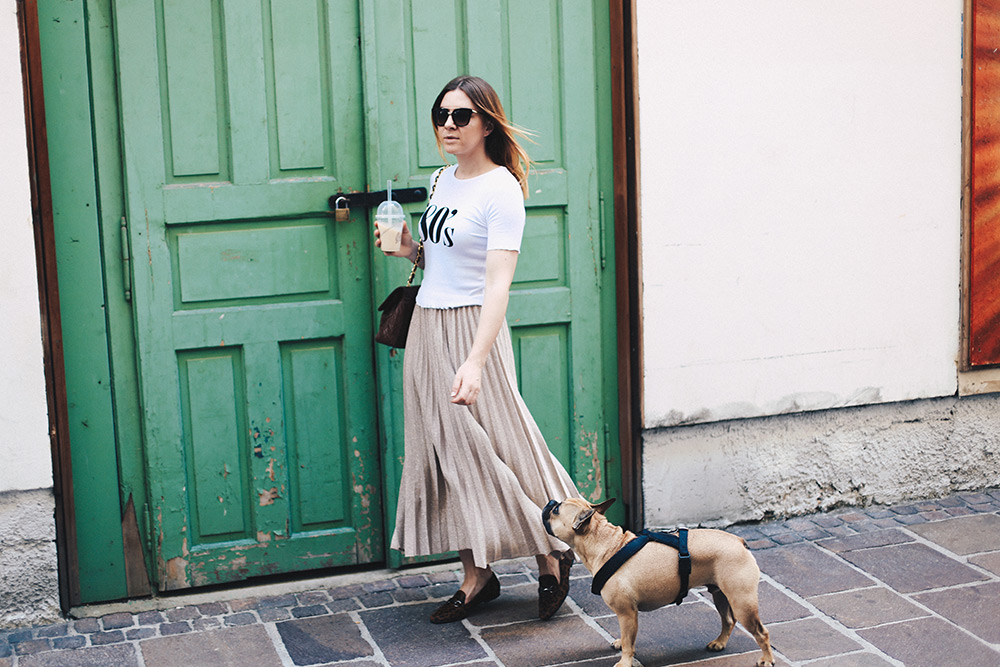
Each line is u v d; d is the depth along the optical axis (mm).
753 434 4016
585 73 3729
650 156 3721
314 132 3498
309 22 3443
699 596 3443
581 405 3871
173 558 3516
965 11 4016
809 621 3221
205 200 3408
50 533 3275
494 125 3080
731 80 3783
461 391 2947
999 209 4168
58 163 3240
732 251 3873
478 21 3598
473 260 3102
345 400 3625
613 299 3863
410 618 3322
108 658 3066
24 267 3143
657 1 3652
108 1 3256
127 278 3355
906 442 4234
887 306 4109
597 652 3057
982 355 4246
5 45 3049
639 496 3887
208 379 3492
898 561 3664
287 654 3078
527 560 3768
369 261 3576
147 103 3320
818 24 3859
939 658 2965
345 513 3689
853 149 3975
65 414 3307
